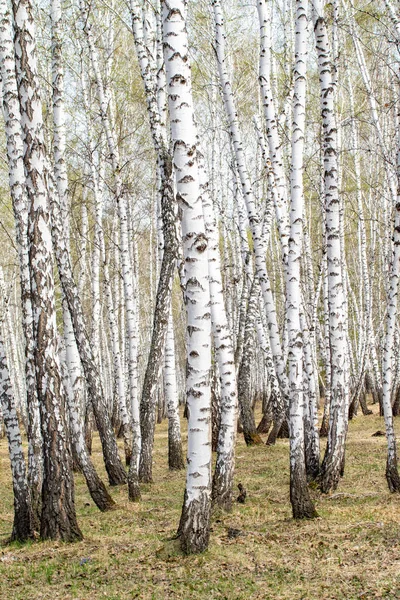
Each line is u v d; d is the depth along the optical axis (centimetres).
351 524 860
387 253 1992
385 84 1892
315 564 698
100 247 1612
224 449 989
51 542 870
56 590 675
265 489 1178
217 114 2184
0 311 2144
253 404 3659
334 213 1080
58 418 874
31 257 855
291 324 925
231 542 800
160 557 749
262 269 1159
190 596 623
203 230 723
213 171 2038
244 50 2175
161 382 3800
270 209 1533
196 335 725
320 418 2519
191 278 721
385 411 1073
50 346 865
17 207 992
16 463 916
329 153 1061
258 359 3341
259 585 642
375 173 2064
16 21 847
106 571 723
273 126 1116
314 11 1050
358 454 1508
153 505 1120
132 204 2366
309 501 916
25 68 849
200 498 752
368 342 2356
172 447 1553
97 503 1110
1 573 750
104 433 1423
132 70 2111
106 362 3653
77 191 2188
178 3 712
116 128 1859
